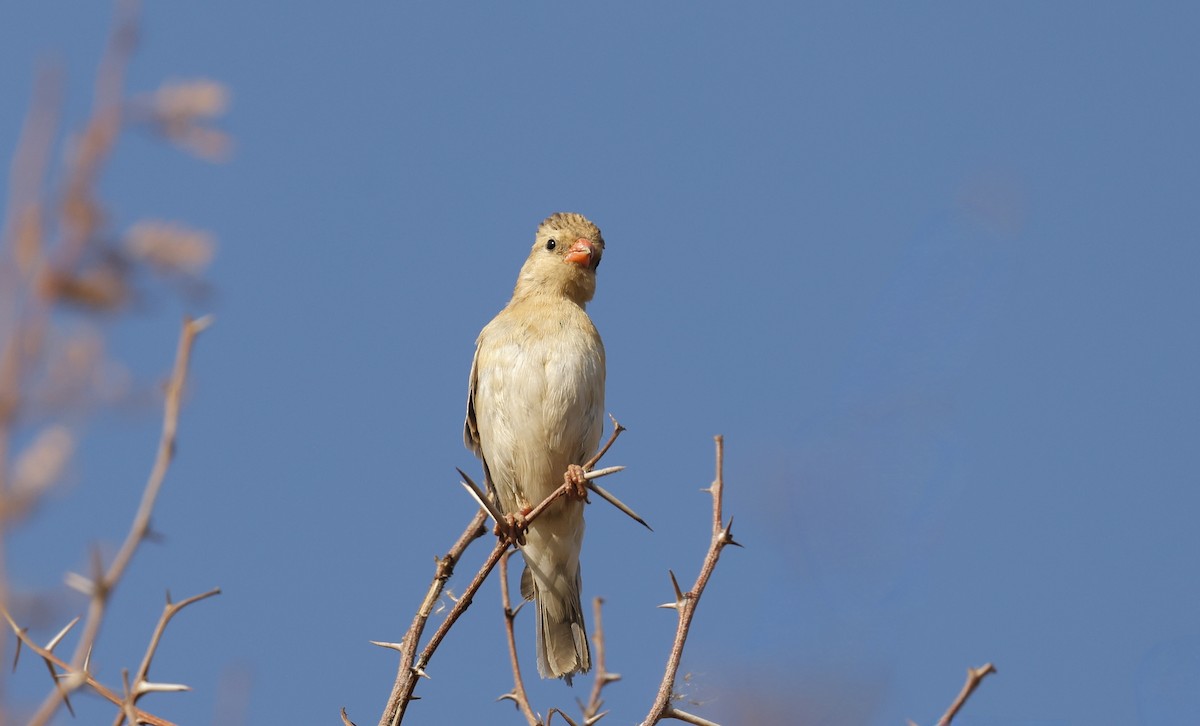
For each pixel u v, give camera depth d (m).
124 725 5.00
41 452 2.91
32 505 2.91
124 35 3.22
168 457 3.73
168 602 4.96
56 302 2.97
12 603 3.40
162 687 4.80
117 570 3.60
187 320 3.79
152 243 3.06
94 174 3.07
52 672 4.86
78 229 3.01
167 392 3.59
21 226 2.98
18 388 2.90
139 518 3.67
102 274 3.01
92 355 2.96
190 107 3.29
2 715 3.40
